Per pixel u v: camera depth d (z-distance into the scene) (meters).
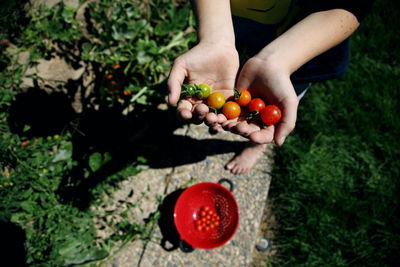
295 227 0.65
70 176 0.64
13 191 0.57
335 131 0.74
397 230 0.64
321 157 0.71
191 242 0.58
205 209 0.64
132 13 0.69
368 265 0.62
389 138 0.73
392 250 0.63
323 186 0.68
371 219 0.65
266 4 0.45
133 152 0.69
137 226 0.62
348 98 0.78
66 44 0.64
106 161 0.61
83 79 0.68
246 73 0.46
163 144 0.71
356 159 0.72
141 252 0.62
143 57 0.65
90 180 0.64
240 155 0.67
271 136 0.44
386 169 0.70
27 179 0.59
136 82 0.67
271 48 0.42
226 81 0.48
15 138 0.60
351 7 0.38
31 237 0.57
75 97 0.68
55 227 0.58
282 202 0.69
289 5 0.45
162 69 0.69
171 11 0.70
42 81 0.63
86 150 0.68
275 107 0.43
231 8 0.49
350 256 0.63
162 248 0.62
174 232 0.63
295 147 0.72
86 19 0.66
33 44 0.62
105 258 0.60
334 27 0.39
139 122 0.71
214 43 0.43
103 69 0.69
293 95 0.43
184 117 0.41
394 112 0.75
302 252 0.63
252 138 0.43
